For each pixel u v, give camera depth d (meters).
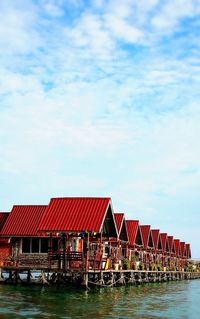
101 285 37.44
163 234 72.44
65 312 23.36
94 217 37.00
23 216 47.03
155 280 57.38
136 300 30.56
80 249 43.88
